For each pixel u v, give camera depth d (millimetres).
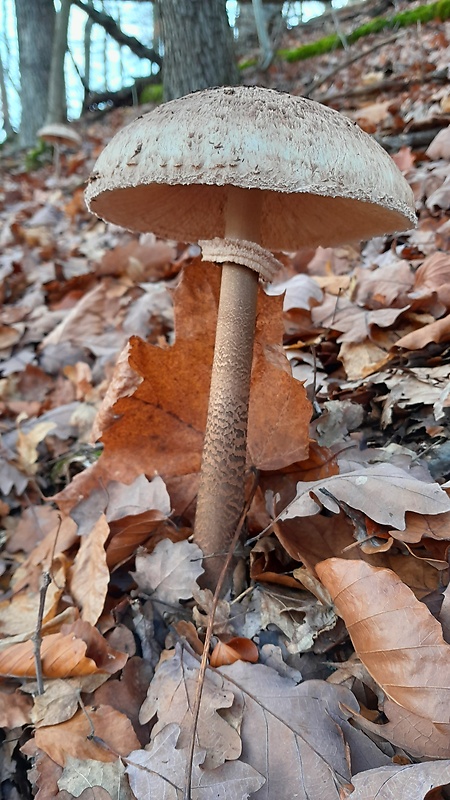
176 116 226
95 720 245
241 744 220
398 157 706
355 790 189
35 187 1585
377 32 1687
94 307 641
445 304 408
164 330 581
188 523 328
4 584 378
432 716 198
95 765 230
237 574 295
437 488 244
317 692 231
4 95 3709
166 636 279
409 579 250
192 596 283
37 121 2498
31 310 705
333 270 567
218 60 1106
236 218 274
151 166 223
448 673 198
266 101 229
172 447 327
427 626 205
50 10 2469
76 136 1588
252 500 309
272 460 306
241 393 279
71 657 262
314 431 345
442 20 1507
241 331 277
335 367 434
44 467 479
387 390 368
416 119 815
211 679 244
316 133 223
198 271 304
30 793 244
